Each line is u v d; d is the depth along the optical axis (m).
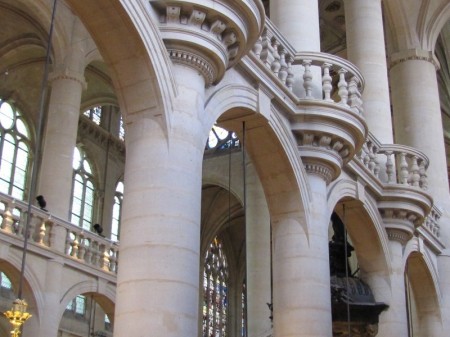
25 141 26.72
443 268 17.98
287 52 10.62
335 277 12.95
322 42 25.97
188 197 7.11
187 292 6.77
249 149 10.29
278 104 10.17
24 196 26.09
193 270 6.94
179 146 7.22
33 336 16.33
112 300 19.50
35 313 16.50
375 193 13.63
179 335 6.56
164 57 7.29
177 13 7.38
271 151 10.16
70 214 27.64
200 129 7.59
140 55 7.12
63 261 17.67
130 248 6.86
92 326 25.73
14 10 22.19
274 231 10.53
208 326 34.72
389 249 13.93
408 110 19.72
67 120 19.41
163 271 6.70
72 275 18.09
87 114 29.94
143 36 7.02
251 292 21.16
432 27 20.55
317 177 10.84
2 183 25.22
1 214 16.20
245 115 9.58
